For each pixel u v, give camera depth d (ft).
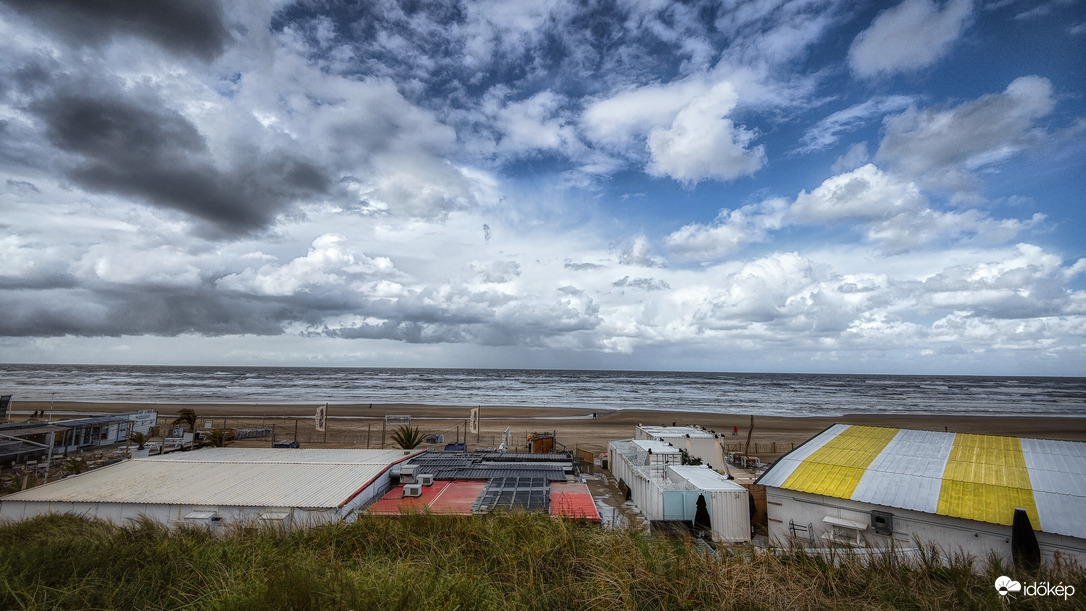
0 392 353.31
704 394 433.48
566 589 19.16
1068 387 617.21
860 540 56.75
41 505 54.65
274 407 273.54
